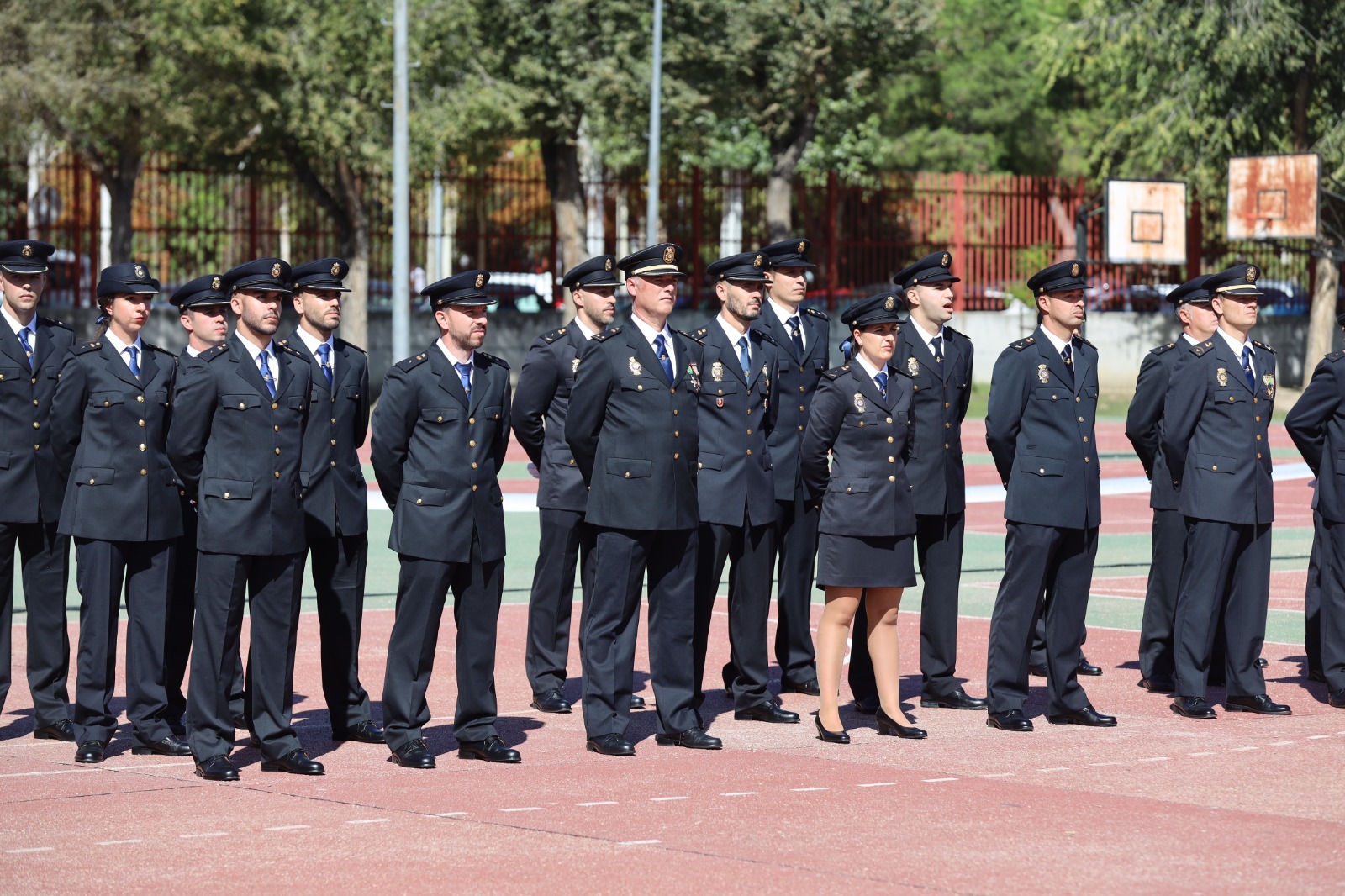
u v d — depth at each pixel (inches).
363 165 1407.5
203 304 349.4
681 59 1533.0
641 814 302.5
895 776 335.6
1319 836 287.9
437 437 353.1
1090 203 1718.8
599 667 364.5
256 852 277.9
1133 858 273.4
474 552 353.4
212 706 339.9
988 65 2433.6
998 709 388.2
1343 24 1592.0
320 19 1359.5
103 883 261.1
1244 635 405.4
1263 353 410.9
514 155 1963.6
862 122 2039.9
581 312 420.5
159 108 1311.5
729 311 394.9
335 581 374.3
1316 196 1556.3
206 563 339.6
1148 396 430.0
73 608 562.9
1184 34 1624.0
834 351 1608.0
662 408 366.0
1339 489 410.9
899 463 374.0
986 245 1683.1
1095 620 542.0
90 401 365.1
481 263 1577.3
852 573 369.1
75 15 1309.1
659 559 371.6
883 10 1549.0
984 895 253.1
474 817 301.3
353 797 318.3
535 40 1521.9
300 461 348.8
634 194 1609.3
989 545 735.7
